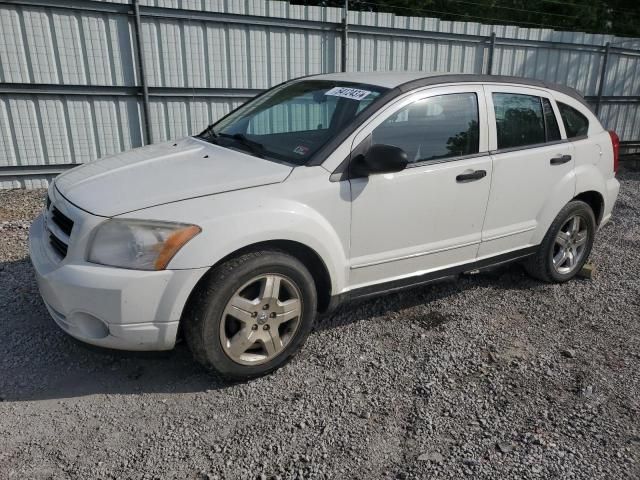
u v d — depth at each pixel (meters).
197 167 3.47
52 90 7.63
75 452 2.75
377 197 3.60
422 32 9.93
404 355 3.70
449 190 3.93
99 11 7.61
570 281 5.07
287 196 3.28
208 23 8.25
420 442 2.88
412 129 3.80
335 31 9.17
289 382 3.36
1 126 7.54
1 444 2.78
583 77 11.99
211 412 3.07
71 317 3.01
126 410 3.07
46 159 7.88
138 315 2.94
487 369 3.57
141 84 8.05
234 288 3.10
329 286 3.56
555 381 3.46
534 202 4.52
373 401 3.20
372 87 3.88
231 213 3.08
